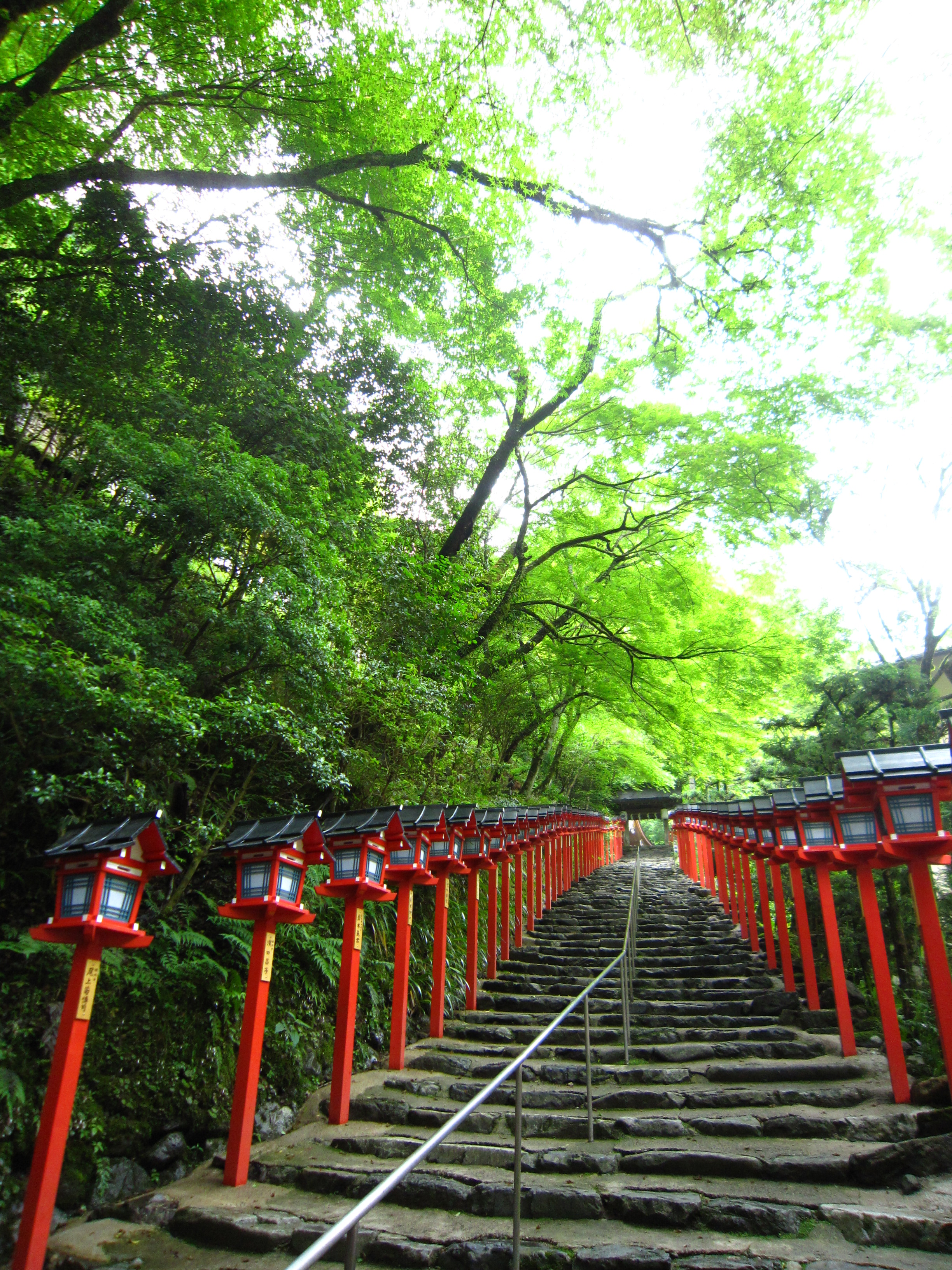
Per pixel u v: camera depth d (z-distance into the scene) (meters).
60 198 7.99
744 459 12.03
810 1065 6.11
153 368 7.64
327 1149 4.98
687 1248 3.61
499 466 12.77
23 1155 3.80
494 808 10.40
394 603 8.73
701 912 13.75
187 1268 3.59
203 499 5.67
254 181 8.38
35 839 4.97
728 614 14.21
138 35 7.52
